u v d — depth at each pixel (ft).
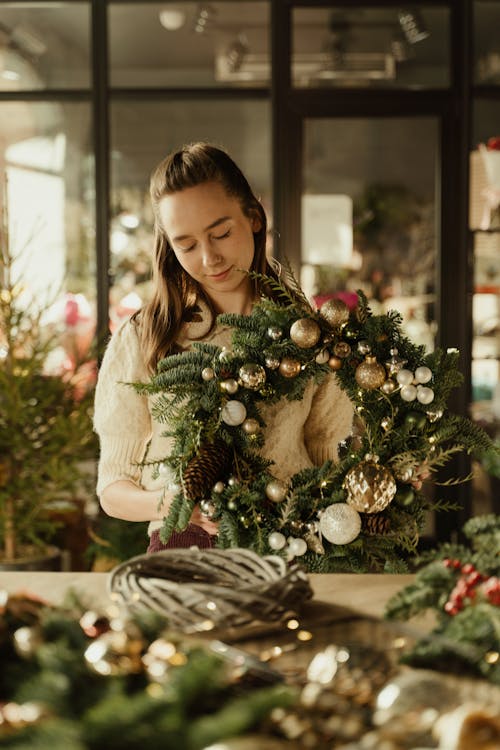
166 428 5.15
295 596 3.33
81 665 2.37
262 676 2.63
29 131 14.38
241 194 5.17
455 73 13.98
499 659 2.75
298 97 14.10
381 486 4.24
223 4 14.06
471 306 14.37
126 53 14.20
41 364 11.00
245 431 4.58
